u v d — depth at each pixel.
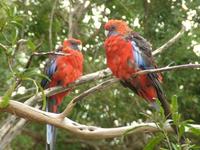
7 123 11.02
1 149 10.90
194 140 14.47
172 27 13.94
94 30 14.67
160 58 13.51
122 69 9.38
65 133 16.44
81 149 17.73
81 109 14.45
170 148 5.91
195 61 13.55
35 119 7.20
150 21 14.16
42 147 17.52
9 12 6.79
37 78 12.73
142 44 9.65
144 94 9.48
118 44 9.40
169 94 13.88
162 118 6.04
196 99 13.91
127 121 15.45
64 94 11.33
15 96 13.05
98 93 14.65
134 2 14.39
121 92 14.92
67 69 11.15
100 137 7.31
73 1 14.21
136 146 17.08
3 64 13.32
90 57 14.62
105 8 14.45
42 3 13.94
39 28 13.64
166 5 14.12
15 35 6.58
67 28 14.64
